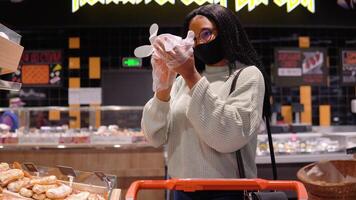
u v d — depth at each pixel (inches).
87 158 150.3
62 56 248.8
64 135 154.1
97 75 249.3
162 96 56.4
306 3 210.5
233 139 49.3
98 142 151.4
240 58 57.4
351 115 252.4
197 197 54.4
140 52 50.8
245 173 54.8
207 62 59.2
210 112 48.8
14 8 222.5
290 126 195.6
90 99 247.1
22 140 151.9
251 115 50.5
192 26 57.5
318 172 59.8
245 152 55.9
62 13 222.8
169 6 222.8
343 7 230.1
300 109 238.5
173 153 58.8
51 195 58.2
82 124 168.7
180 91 62.2
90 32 250.1
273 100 248.7
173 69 48.7
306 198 42.1
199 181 46.5
